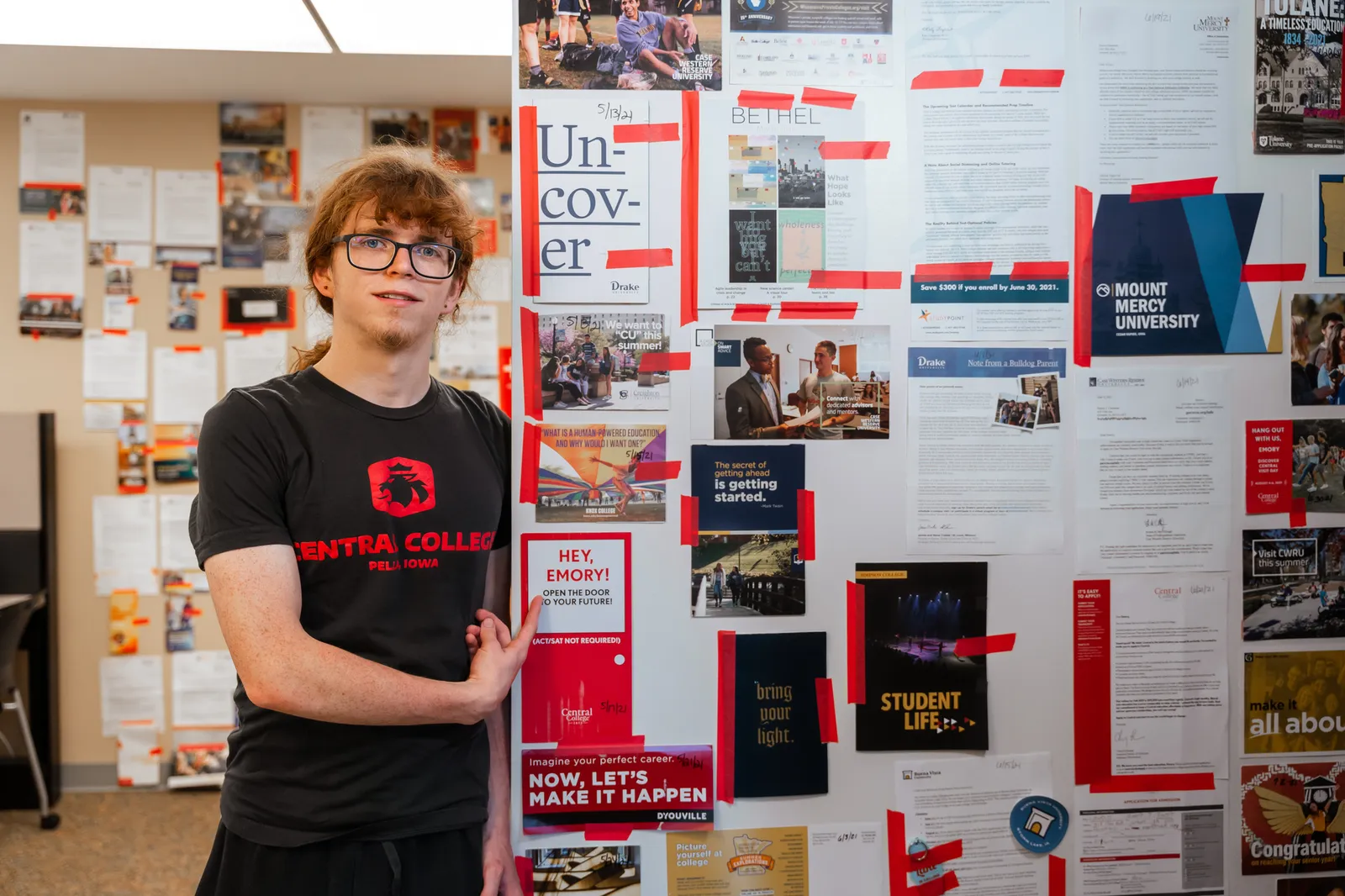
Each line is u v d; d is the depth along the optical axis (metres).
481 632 1.16
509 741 1.25
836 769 1.27
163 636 3.46
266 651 1.00
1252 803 1.31
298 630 1.03
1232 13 1.28
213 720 3.47
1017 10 1.27
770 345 1.25
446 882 1.11
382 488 1.11
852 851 1.27
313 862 1.06
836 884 1.27
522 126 1.23
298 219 3.45
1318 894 1.32
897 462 1.27
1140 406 1.29
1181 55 1.28
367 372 1.13
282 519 1.09
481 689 1.08
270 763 1.08
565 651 1.24
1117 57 1.28
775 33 1.25
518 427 1.23
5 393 3.42
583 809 1.24
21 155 3.38
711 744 1.25
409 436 1.14
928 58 1.27
